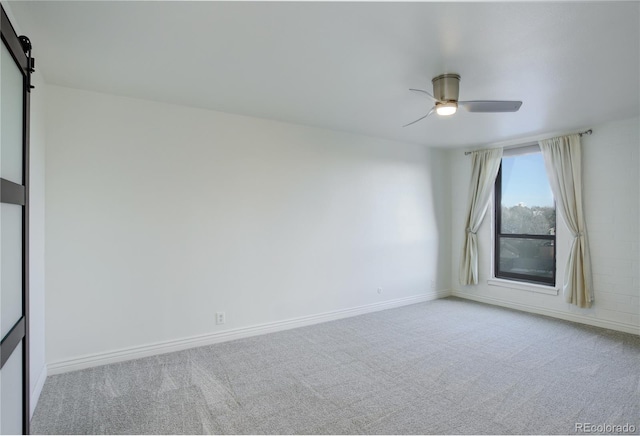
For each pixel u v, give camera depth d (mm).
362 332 3779
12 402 1582
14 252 1642
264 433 2010
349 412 2221
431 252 5312
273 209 3814
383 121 3871
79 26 1945
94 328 2881
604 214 3883
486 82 2729
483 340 3520
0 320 1440
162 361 2992
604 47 2170
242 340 3523
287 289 3904
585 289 3963
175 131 3262
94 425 2074
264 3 1724
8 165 1567
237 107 3369
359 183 4523
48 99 2729
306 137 4066
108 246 2939
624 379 2662
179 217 3266
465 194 5367
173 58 2344
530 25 1922
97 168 2904
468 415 2186
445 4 1727
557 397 2398
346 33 2020
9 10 1742
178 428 2055
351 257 4434
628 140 3697
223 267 3492
